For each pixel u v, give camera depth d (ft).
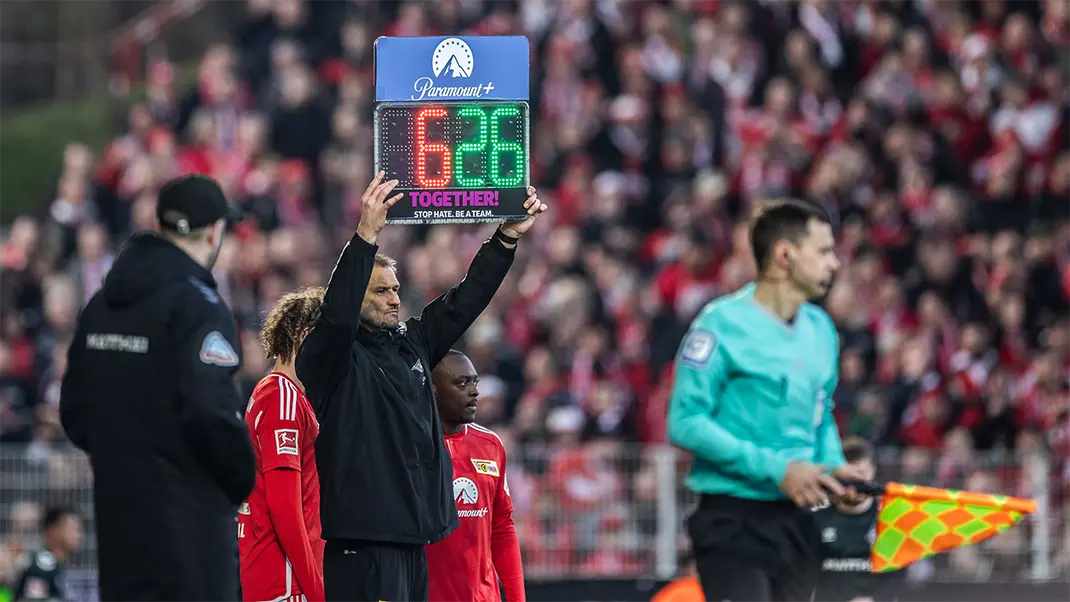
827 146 186.80
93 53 254.27
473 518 74.02
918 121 187.42
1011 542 127.34
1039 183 182.91
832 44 198.90
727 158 185.98
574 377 152.25
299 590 70.44
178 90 225.35
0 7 257.75
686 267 164.35
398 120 65.05
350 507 61.77
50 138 234.17
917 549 77.00
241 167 175.94
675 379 73.72
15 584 114.32
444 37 65.21
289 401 69.26
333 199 182.09
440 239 163.63
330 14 199.72
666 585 122.31
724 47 195.00
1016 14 202.59
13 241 163.22
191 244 59.98
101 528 58.18
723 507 72.38
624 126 185.68
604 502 127.03
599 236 172.76
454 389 74.23
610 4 197.77
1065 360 158.20
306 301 71.15
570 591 122.83
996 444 149.18
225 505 58.44
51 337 156.46
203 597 57.41
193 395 56.54
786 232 73.10
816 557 73.26
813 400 73.36
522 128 65.16
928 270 166.71
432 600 72.79
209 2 247.50
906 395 148.36
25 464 125.08
